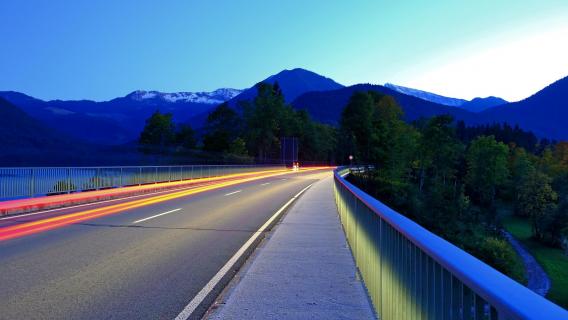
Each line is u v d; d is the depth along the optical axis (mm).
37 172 19969
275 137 128625
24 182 19125
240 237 10844
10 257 8391
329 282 6645
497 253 51219
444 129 105500
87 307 5555
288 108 145625
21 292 6160
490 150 116125
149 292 6223
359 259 7398
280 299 5820
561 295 42375
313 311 5348
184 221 13703
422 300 3156
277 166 78000
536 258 61000
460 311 2381
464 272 2133
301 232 11461
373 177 93375
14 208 15953
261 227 12562
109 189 25453
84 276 7043
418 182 116750
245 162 99812
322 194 25484
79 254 8719
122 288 6406
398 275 4027
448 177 115875
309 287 6379
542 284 47031
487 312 2016
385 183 85625
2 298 5883
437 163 106500
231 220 14008
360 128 126438
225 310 5387
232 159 95812
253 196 23750
